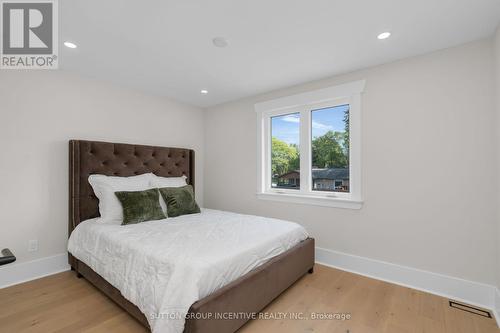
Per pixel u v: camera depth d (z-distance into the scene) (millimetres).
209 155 4074
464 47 2029
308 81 2906
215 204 3965
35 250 2412
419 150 2223
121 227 2260
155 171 3316
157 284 1476
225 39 1994
